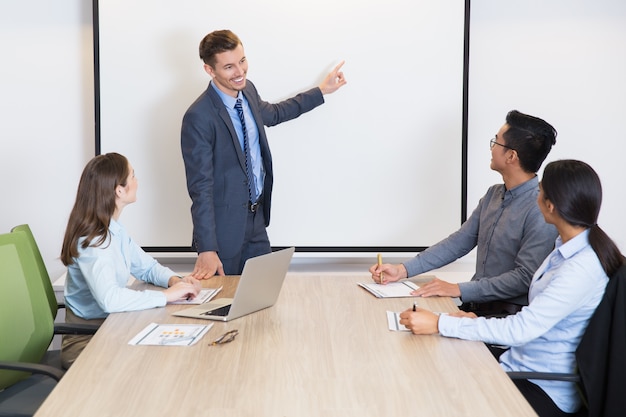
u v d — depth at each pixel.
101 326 2.56
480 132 4.36
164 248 4.34
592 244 2.36
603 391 2.30
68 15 4.24
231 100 3.69
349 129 4.28
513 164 3.15
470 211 4.41
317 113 4.26
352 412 1.82
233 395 1.92
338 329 2.54
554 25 4.29
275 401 1.89
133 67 4.20
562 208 2.38
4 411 2.47
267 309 2.80
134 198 2.98
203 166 3.60
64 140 4.31
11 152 4.30
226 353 2.27
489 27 4.29
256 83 4.24
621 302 2.29
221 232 3.70
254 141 3.79
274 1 4.19
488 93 4.33
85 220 2.83
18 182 4.32
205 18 4.18
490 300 3.10
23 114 4.29
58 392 1.94
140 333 2.47
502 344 2.39
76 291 2.97
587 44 4.29
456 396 1.92
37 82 4.27
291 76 4.23
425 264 3.42
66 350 2.90
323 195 4.32
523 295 3.11
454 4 4.20
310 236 4.35
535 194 3.16
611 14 4.27
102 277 2.78
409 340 2.41
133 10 4.17
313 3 4.20
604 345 2.31
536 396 2.39
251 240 3.85
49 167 4.32
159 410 1.82
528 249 3.06
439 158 4.29
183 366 2.15
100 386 1.98
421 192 4.32
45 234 4.36
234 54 3.53
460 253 3.48
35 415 1.79
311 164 4.30
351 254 4.43
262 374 2.08
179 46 4.19
